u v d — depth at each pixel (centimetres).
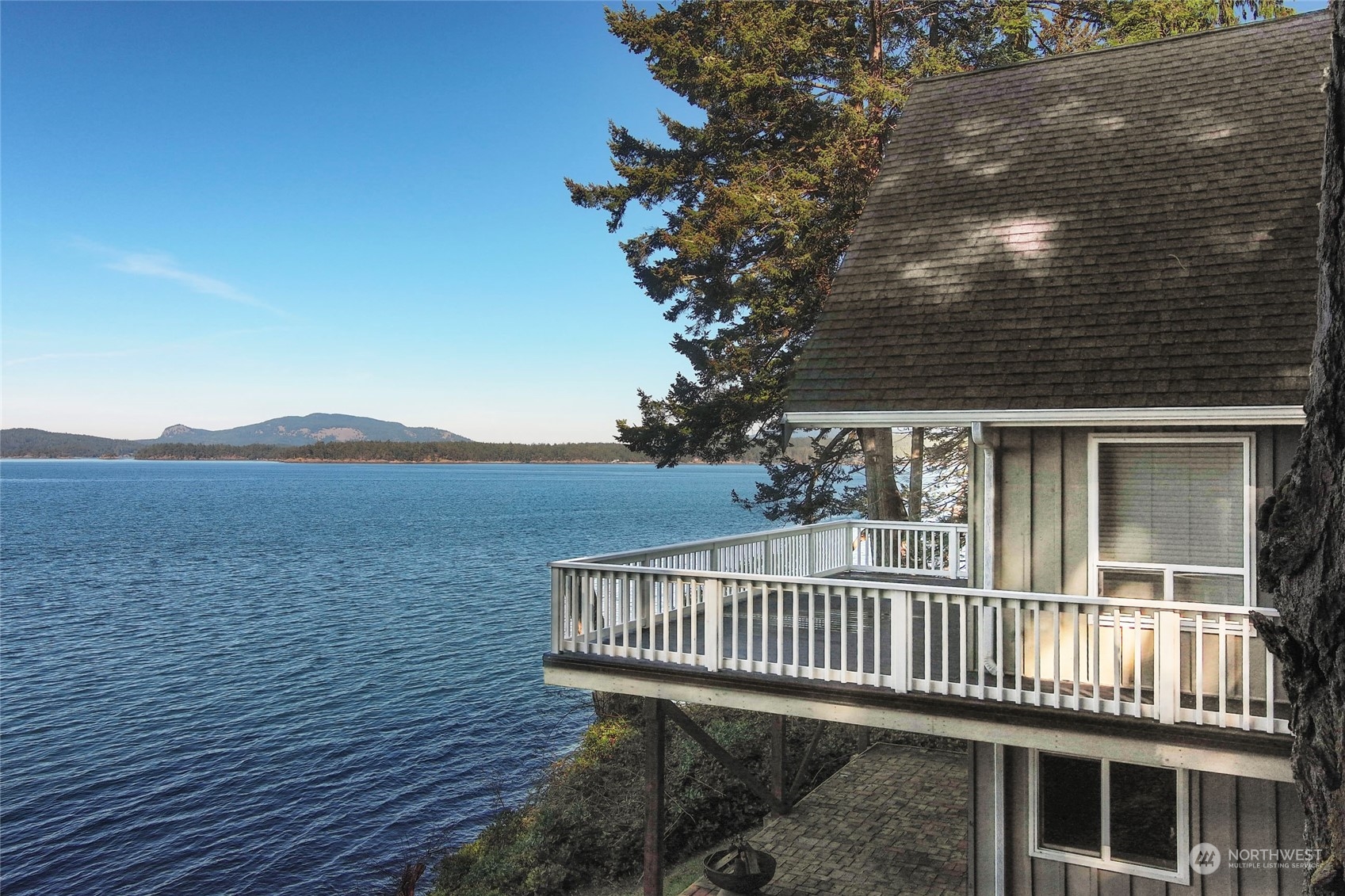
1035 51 2508
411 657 3153
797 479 2442
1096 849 795
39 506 12488
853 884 991
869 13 2258
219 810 1862
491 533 7956
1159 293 841
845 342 948
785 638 972
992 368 843
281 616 3950
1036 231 975
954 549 1311
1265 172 916
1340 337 369
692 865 1137
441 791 1956
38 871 1614
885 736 1525
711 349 2186
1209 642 742
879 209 1112
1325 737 379
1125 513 782
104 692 2738
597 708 1956
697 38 2264
